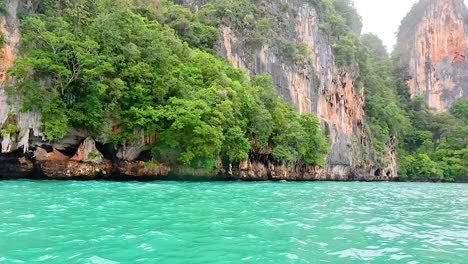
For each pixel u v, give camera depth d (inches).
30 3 1076.5
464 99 4067.4
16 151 982.4
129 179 1181.7
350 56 2600.9
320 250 334.3
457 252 343.6
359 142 2564.0
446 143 3196.4
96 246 323.6
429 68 4414.4
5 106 963.3
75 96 1078.4
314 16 2502.5
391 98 3425.2
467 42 4431.6
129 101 1160.8
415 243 378.3
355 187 1380.4
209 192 840.9
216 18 1987.0
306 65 2257.6
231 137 1322.6
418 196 1043.9
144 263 278.4
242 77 1683.1
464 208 729.0
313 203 704.4
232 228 418.3
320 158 1867.6
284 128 1673.2
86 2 1217.4
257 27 2110.0
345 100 2539.4
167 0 2034.9
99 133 1090.7
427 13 4601.4
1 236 352.8
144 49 1216.2
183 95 1237.1
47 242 334.3
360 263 297.9
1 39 970.1
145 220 452.8
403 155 2923.2
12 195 652.7
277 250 327.3
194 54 1514.5
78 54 1007.0
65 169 1059.3
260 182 1402.6
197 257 299.1
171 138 1170.6
